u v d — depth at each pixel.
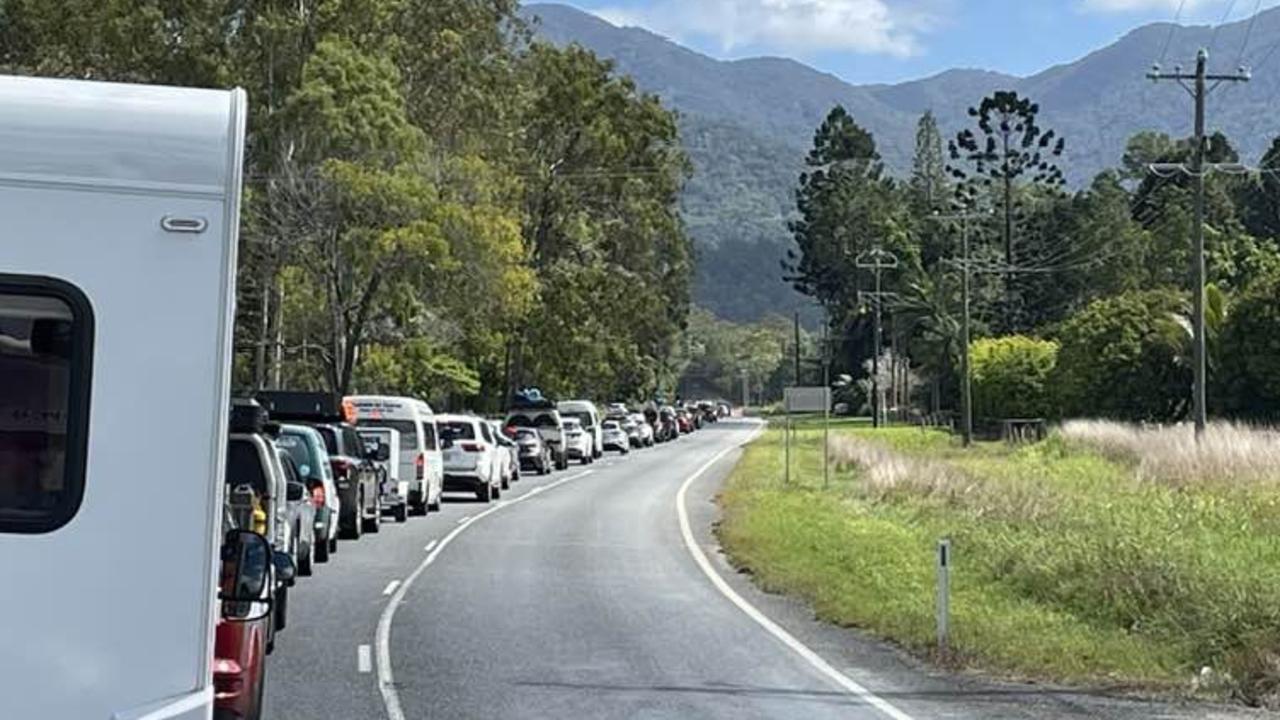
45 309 6.85
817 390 53.28
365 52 59.38
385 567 27.81
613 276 91.62
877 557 27.97
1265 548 25.06
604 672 17.17
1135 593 20.67
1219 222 127.75
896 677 17.03
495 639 19.58
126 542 6.84
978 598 22.72
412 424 40.28
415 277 57.56
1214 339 77.00
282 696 15.32
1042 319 135.88
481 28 68.75
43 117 6.88
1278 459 42.34
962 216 113.25
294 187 55.12
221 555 8.92
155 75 56.31
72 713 6.80
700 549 32.56
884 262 138.88
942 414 120.19
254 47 57.09
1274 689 15.98
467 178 62.12
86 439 6.83
